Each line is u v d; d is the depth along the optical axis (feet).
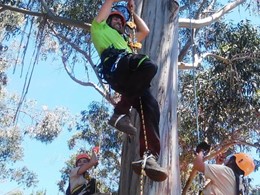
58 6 32.42
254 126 34.58
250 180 33.40
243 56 34.19
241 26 34.91
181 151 35.53
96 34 11.82
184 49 30.25
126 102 11.94
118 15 12.29
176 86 15.61
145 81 11.10
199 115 35.24
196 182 34.30
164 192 13.74
